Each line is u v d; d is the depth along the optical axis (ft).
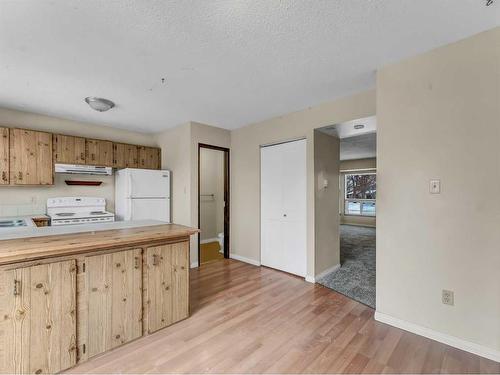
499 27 5.65
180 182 13.41
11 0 4.60
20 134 10.43
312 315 7.89
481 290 5.90
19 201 11.25
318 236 11.06
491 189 5.78
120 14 5.07
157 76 7.89
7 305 4.83
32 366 5.08
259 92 9.22
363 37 5.98
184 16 5.15
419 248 6.77
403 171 7.02
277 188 12.40
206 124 13.47
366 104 9.12
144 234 6.59
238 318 7.72
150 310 6.88
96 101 9.58
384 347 6.27
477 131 5.93
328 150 11.86
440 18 5.34
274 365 5.65
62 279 5.45
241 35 5.84
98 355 5.97
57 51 6.42
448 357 5.88
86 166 12.22
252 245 13.55
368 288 10.02
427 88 6.62
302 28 5.61
